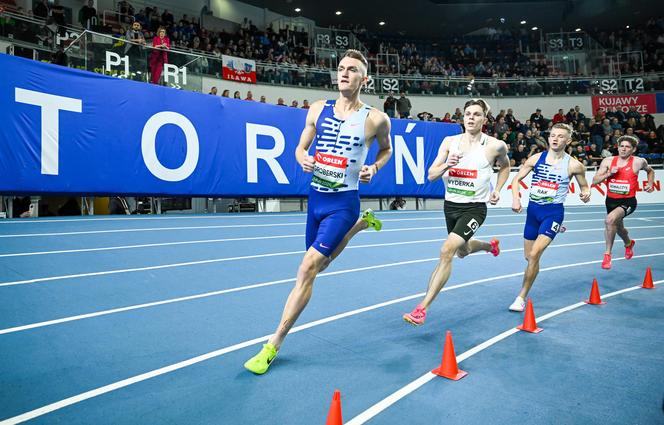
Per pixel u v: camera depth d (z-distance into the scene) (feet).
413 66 83.30
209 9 80.38
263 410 8.43
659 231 37.99
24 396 8.70
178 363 10.45
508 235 34.65
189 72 40.42
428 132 52.75
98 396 8.80
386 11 89.81
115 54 35.83
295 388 9.37
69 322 12.78
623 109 74.84
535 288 19.02
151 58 37.93
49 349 10.91
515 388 9.52
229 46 67.41
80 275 17.66
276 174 41.81
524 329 13.53
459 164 14.70
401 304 15.96
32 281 16.47
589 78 75.77
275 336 10.36
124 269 18.92
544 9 90.79
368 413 8.38
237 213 41.29
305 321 13.79
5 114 28.50
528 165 17.98
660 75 74.33
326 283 18.49
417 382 9.77
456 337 12.80
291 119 43.16
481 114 14.46
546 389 9.48
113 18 60.80
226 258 21.97
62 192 30.73
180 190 36.37
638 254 27.61
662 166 61.31
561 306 16.34
